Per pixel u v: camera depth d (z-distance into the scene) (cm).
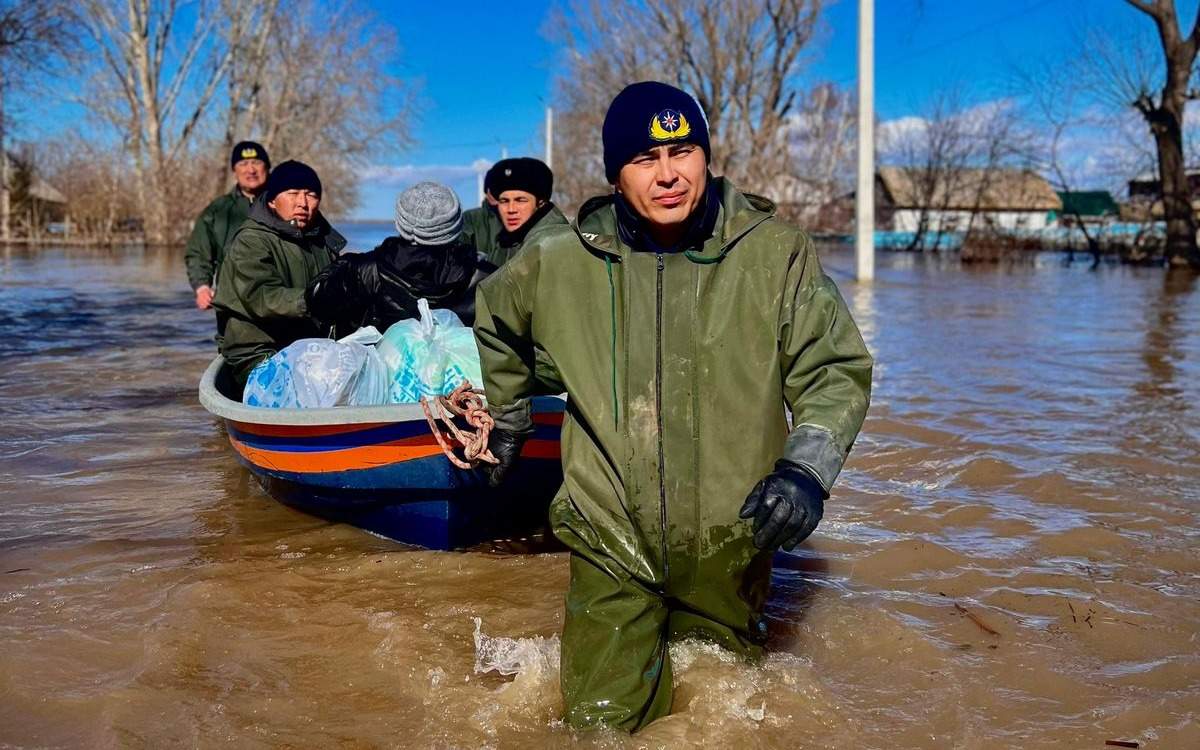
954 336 1169
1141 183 3036
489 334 290
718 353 263
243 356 581
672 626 296
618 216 269
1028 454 586
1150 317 1393
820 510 238
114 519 470
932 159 4322
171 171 4216
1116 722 280
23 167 4466
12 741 269
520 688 293
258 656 322
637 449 266
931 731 275
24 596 369
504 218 641
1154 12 2664
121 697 290
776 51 3784
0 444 618
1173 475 540
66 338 1134
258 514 480
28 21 2567
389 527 443
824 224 4806
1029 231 3719
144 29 4094
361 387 450
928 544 427
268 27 4109
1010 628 345
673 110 251
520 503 443
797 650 326
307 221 583
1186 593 377
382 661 318
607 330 268
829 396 252
